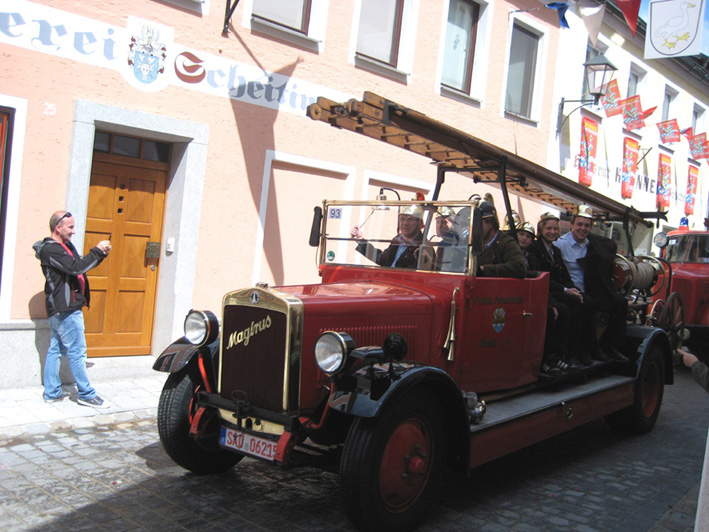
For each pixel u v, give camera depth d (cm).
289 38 803
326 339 363
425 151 563
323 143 850
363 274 505
